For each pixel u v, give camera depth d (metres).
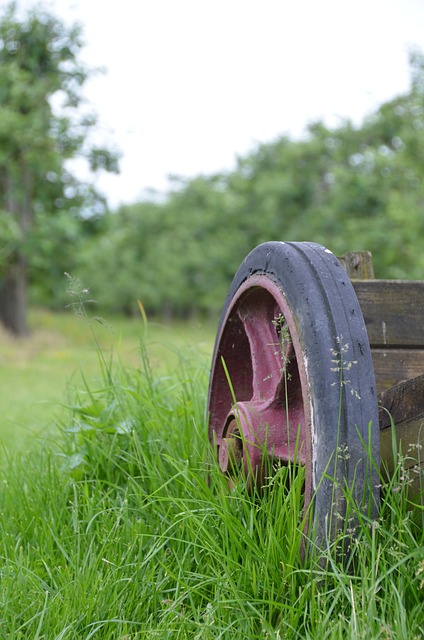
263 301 2.84
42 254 30.67
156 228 61.97
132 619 2.26
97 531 2.74
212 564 2.41
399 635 1.83
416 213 27.31
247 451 2.51
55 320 38.22
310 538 2.15
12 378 13.56
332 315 2.19
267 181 39.25
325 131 36.09
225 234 45.72
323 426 2.09
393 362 2.81
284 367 2.45
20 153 29.94
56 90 30.47
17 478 3.46
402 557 2.10
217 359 3.15
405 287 2.84
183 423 3.57
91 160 31.52
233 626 2.17
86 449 3.53
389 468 2.31
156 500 2.92
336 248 30.34
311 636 2.00
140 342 4.01
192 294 57.16
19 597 2.37
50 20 30.62
